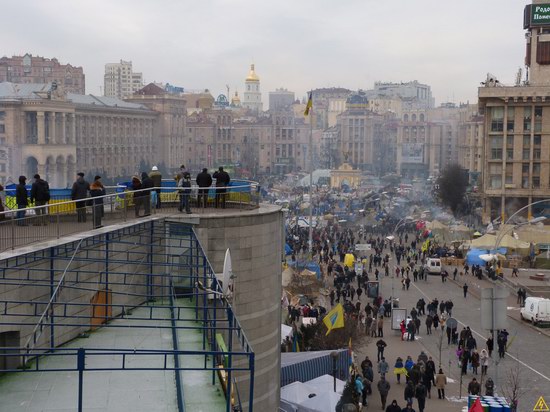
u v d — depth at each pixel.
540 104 129.12
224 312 22.92
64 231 22.00
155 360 19.20
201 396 16.95
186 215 25.98
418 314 64.06
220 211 27.98
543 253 99.69
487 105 130.88
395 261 101.75
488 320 25.31
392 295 69.81
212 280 20.30
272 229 28.09
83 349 13.60
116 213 25.05
